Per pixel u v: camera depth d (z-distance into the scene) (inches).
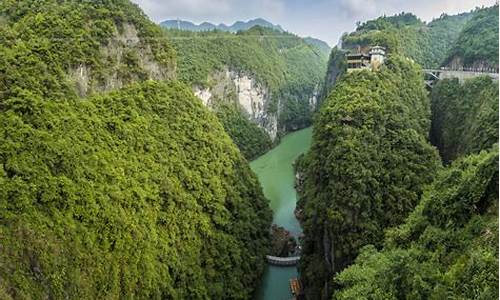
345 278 1178.0
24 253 1087.0
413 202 1806.1
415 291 887.1
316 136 2402.8
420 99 3056.1
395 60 3250.5
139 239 1445.6
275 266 2330.2
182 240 1722.4
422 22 6648.6
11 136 1262.3
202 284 1692.9
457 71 3693.4
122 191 1491.1
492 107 2308.1
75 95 1704.0
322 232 1996.8
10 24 2076.8
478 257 825.5
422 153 1999.3
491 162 1066.7
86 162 1424.7
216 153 2329.0
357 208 1791.3
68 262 1175.6
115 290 1306.6
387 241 1382.9
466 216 1059.3
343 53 4542.3
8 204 1117.7
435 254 998.4
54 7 2166.6
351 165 1856.5
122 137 1737.2
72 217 1247.5
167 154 1926.7
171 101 2285.9
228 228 2017.7
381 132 2057.1
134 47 2325.3
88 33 2037.4
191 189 1924.2
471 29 4097.0
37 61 1630.2
